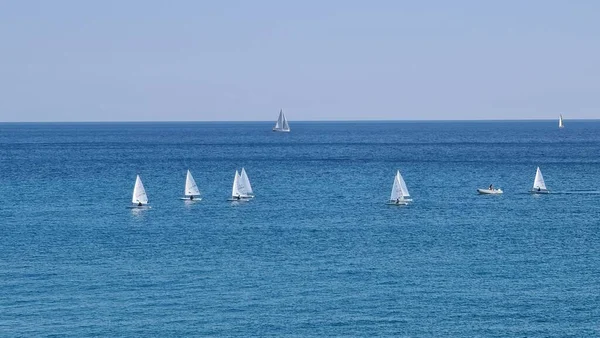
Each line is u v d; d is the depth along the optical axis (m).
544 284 160.88
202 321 137.62
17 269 174.00
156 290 156.12
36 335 130.88
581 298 150.88
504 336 131.25
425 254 190.12
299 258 185.50
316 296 152.12
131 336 130.75
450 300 149.75
